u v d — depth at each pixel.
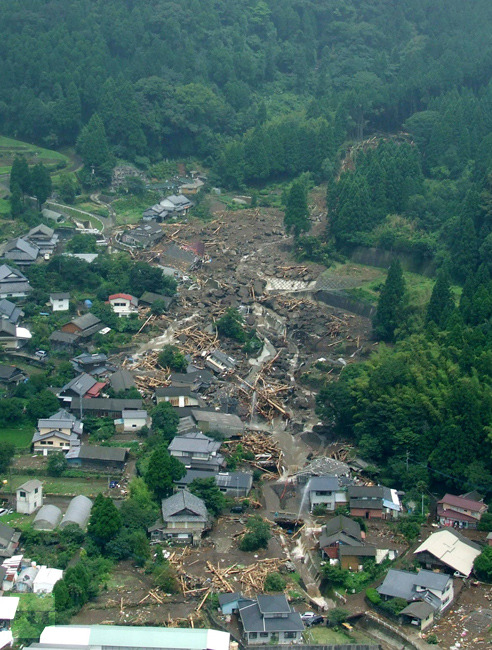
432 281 126.00
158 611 63.38
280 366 106.00
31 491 74.56
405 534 72.50
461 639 60.84
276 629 60.22
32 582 64.00
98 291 118.62
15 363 103.81
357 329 116.31
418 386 85.69
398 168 142.88
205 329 113.12
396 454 81.94
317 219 150.62
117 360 104.31
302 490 79.50
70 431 86.19
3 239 134.38
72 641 58.53
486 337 94.38
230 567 68.38
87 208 154.38
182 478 78.00
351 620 63.16
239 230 148.62
